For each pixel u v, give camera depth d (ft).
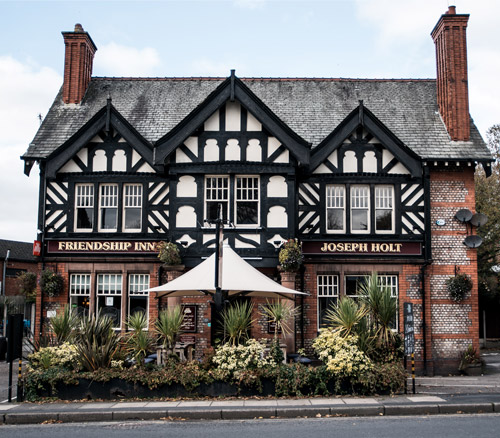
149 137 64.03
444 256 60.95
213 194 59.77
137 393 41.19
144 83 72.28
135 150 60.70
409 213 60.80
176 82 72.54
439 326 60.18
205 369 42.19
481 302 102.78
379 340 43.83
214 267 48.88
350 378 41.37
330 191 61.36
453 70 64.34
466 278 59.67
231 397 40.78
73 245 60.70
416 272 60.34
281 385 40.78
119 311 60.70
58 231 61.05
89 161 61.52
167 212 60.49
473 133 64.39
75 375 41.32
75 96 69.00
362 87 71.82
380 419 34.58
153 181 61.05
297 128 64.85
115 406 38.06
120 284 60.90
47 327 59.77
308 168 60.39
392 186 61.57
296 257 55.93
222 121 59.41
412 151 60.39
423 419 34.30
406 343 42.65
